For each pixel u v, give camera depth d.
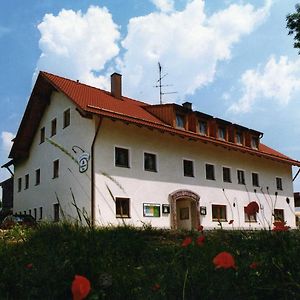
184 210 25.92
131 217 21.41
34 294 3.29
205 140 25.78
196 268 3.10
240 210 28.48
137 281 3.53
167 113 25.36
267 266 3.18
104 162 21.06
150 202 22.61
